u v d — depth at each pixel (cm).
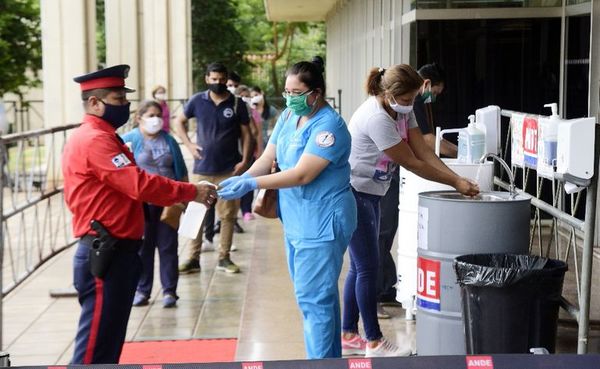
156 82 2797
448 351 560
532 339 492
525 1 1180
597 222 825
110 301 524
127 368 355
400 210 743
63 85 1766
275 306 855
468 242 546
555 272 489
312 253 544
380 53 1545
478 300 493
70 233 1317
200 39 4759
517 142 685
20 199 1323
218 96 1031
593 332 664
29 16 3322
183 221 552
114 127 533
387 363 352
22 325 807
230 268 1018
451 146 797
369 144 626
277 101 3030
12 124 3312
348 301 682
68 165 525
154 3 2772
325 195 541
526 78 1192
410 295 748
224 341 743
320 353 549
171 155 882
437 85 758
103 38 4875
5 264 1091
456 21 1189
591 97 887
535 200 628
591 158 486
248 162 1040
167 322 807
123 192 517
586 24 943
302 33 5959
